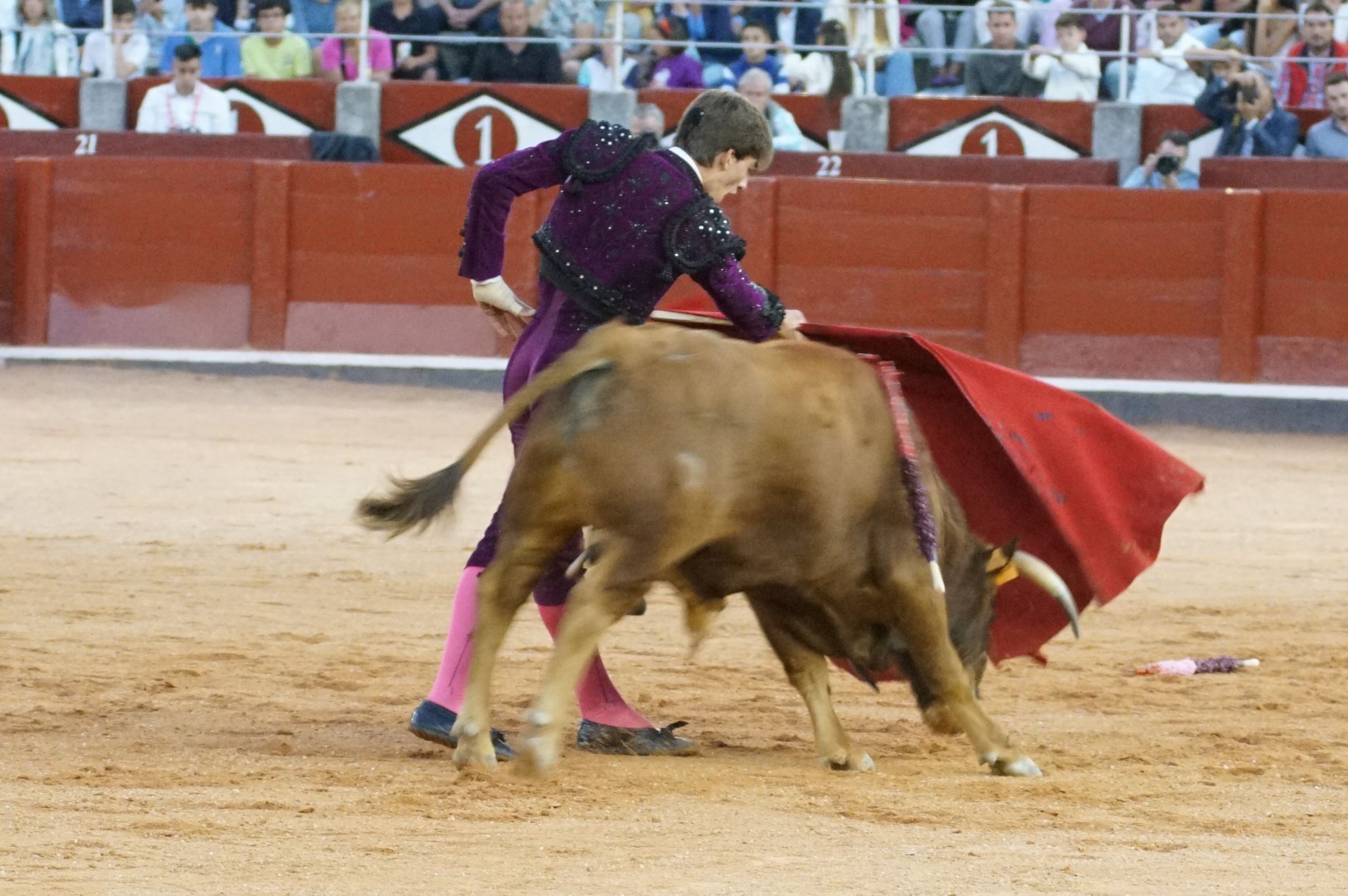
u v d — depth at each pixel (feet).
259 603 75.10
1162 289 144.66
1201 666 66.13
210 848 36.86
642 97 154.81
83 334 151.64
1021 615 53.78
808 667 49.14
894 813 41.88
